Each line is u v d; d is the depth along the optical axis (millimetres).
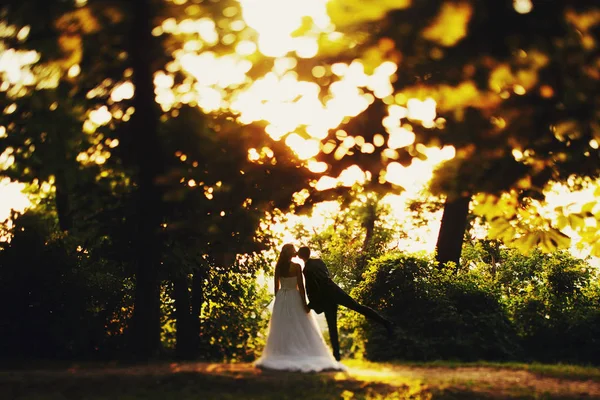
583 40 8258
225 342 16891
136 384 9914
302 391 9414
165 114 12680
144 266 14000
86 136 12797
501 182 11188
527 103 9070
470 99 9000
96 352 15617
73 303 15555
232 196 12258
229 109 13977
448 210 20219
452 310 16000
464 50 8695
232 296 18344
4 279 15320
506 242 13125
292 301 12203
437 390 9461
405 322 15812
